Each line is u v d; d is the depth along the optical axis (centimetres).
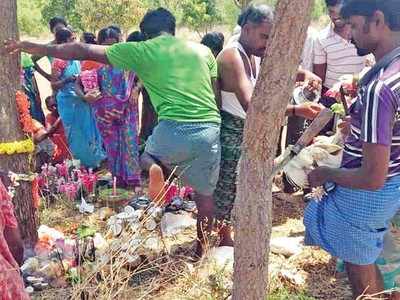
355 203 283
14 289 216
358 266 300
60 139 611
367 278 303
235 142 404
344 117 362
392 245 318
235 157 407
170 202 479
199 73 378
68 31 631
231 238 420
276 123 212
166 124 376
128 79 557
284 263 398
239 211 226
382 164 257
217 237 411
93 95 554
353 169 274
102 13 1480
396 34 264
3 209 225
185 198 504
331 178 283
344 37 486
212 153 379
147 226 397
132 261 357
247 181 221
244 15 388
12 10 367
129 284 359
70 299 327
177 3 2050
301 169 319
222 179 411
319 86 448
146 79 380
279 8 199
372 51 271
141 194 542
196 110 374
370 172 259
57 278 374
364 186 264
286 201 521
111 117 557
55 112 658
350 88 407
